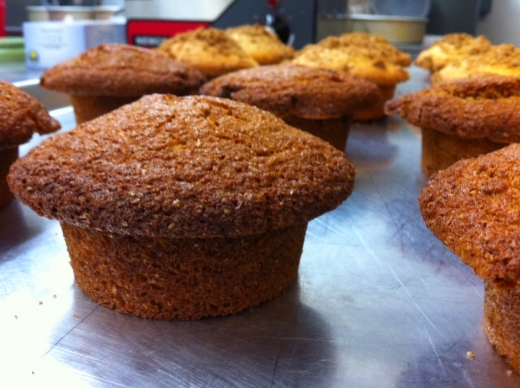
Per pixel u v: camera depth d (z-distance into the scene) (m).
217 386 0.12
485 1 0.49
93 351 0.13
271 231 0.14
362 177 0.25
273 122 0.15
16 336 0.14
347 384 0.12
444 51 0.41
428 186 0.14
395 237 0.19
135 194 0.13
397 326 0.14
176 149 0.14
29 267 0.17
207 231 0.13
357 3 0.55
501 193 0.12
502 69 0.27
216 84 0.27
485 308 0.14
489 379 0.12
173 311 0.14
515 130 0.21
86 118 0.30
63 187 0.13
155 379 0.12
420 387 0.12
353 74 0.33
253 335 0.14
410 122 0.24
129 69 0.28
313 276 0.17
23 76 0.36
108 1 0.50
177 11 0.45
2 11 0.48
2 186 0.21
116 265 0.14
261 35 0.42
